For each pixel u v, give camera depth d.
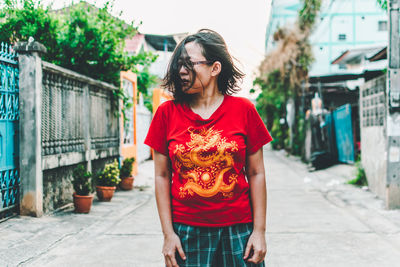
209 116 1.67
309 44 15.80
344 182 9.34
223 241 1.64
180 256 1.63
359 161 9.34
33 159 5.17
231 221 1.62
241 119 1.67
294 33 15.67
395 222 5.29
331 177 10.56
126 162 8.59
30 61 5.15
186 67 1.63
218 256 1.66
